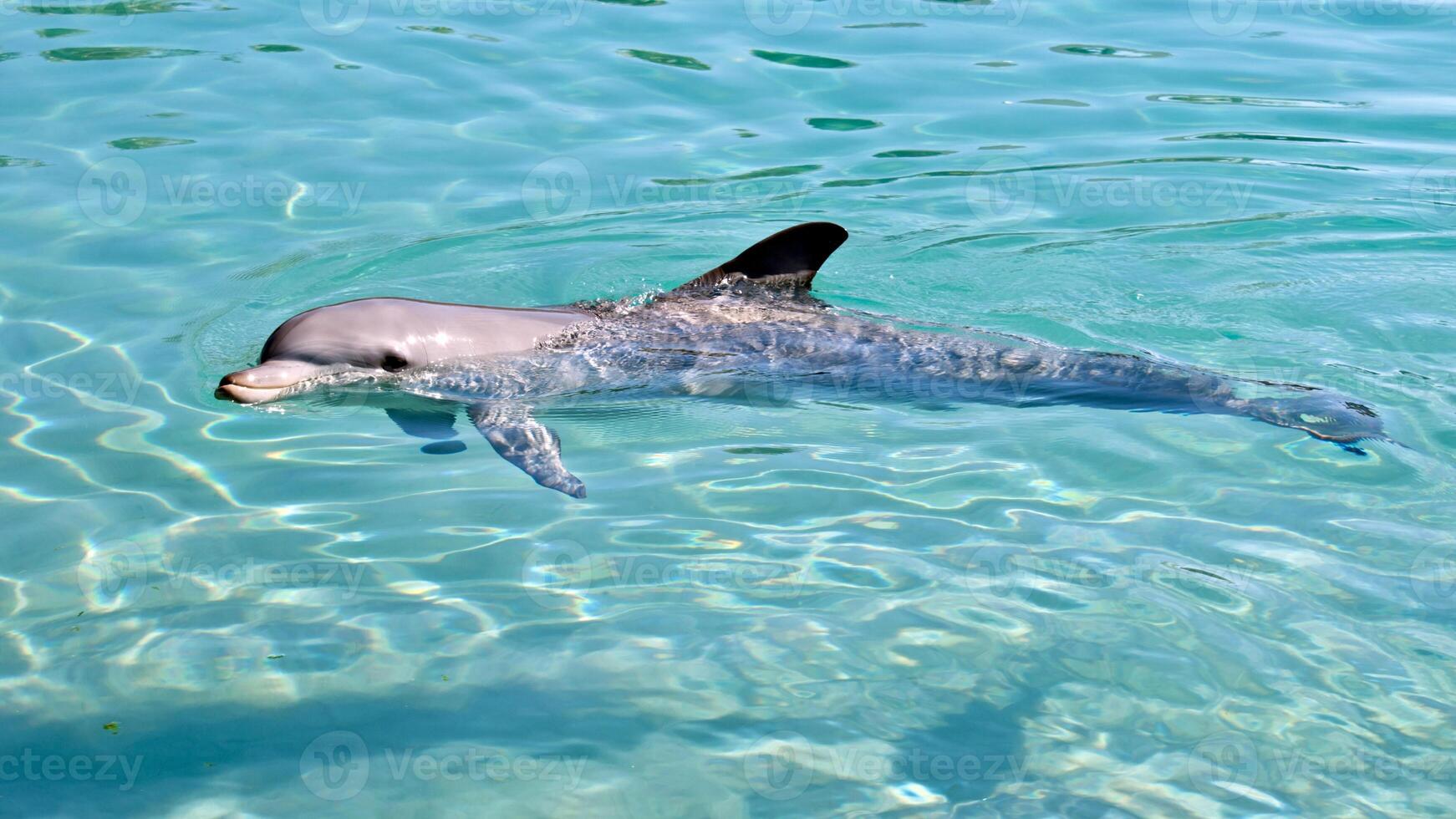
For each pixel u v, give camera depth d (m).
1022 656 4.11
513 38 11.45
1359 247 7.74
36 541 4.80
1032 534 4.82
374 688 3.99
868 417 5.88
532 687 3.99
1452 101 10.19
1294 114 9.98
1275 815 3.45
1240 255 7.65
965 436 5.65
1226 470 5.27
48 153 8.88
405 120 9.70
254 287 7.15
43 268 7.30
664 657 4.12
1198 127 9.74
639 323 6.52
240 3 12.20
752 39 11.52
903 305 7.04
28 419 5.71
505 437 5.52
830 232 6.58
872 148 9.41
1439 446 5.42
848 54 11.23
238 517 4.98
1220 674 4.01
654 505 5.08
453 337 6.25
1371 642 4.14
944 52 11.34
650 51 11.23
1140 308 6.96
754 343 6.39
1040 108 10.14
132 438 5.59
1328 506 4.97
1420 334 6.57
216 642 4.21
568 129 9.66
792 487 5.20
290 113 9.74
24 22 11.48
